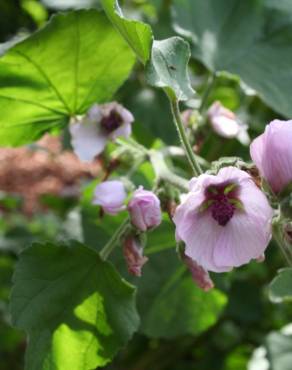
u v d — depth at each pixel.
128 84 0.90
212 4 0.79
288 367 0.84
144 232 0.60
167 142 0.87
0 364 1.07
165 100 0.89
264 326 1.07
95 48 0.64
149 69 0.54
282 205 0.52
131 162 0.67
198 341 1.02
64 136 0.83
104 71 0.66
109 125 0.67
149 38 0.54
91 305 0.62
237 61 0.77
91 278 0.61
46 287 0.61
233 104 0.93
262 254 0.54
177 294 0.76
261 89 0.75
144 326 0.76
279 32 0.78
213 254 0.53
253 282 1.03
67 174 1.06
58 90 0.67
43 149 0.95
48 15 1.22
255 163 0.53
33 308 0.61
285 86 0.75
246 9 0.79
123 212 0.73
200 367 1.06
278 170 0.52
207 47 0.77
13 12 1.34
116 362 1.03
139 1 1.04
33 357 0.60
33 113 0.68
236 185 0.53
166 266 0.74
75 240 0.61
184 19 0.78
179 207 0.52
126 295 0.61
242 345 1.09
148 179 0.71
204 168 0.73
